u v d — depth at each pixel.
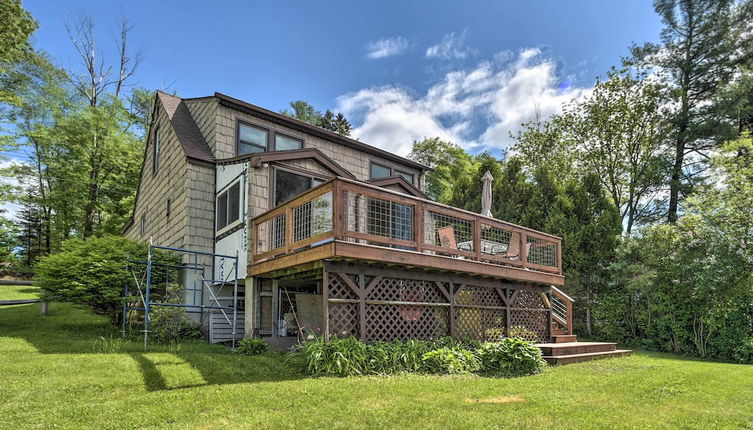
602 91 20.64
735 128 18.39
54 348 7.15
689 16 19.45
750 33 18.83
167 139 12.78
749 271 10.77
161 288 10.28
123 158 21.08
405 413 4.16
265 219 8.80
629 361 8.69
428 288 8.38
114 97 21.98
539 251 11.17
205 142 11.73
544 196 15.74
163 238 12.45
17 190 19.52
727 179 14.24
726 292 10.77
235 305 9.10
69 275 9.53
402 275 7.84
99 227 21.22
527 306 10.23
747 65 18.92
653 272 11.92
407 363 6.55
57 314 11.96
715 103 18.73
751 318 10.75
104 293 9.35
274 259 8.02
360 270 7.30
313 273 7.86
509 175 16.75
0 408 4.14
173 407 4.22
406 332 7.94
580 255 14.05
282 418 3.95
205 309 10.24
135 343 8.23
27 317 11.30
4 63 17.88
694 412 4.53
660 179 19.23
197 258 10.63
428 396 4.86
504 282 9.70
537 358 7.03
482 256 8.76
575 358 8.30
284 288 9.80
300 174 10.65
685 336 11.59
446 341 7.92
